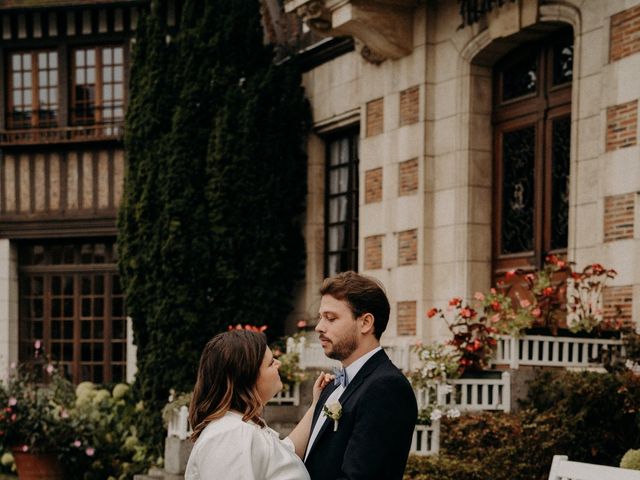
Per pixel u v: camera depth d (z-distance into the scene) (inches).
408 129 386.9
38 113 546.0
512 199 361.7
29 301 559.2
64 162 536.1
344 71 436.8
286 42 483.5
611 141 295.3
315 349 386.6
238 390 118.6
